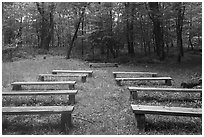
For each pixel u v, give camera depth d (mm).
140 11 17984
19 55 20406
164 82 10250
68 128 4758
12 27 20297
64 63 16953
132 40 20094
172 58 19000
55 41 34812
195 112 4645
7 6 19734
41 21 27625
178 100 7137
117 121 5348
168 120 5348
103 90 8391
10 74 11344
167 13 16422
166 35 19516
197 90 6957
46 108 4852
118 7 19516
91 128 4883
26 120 5312
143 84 9766
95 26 19953
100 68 15406
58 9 21656
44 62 17219
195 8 15758
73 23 22188
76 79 10773
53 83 8211
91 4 19703
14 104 6512
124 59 19062
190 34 21609
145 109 4750
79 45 23625
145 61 18125
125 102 6918
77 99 7148
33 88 8656
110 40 19797
